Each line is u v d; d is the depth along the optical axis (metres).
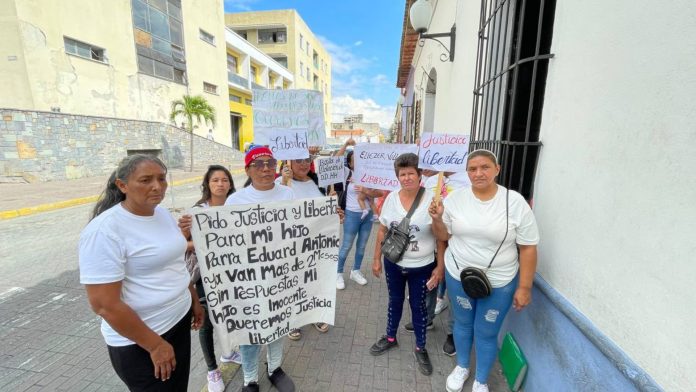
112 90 15.62
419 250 2.49
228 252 2.12
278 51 40.22
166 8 18.80
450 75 5.43
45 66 12.77
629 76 1.44
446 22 5.93
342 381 2.54
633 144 1.41
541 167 2.24
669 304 1.23
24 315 3.50
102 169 14.33
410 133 12.91
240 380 2.58
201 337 2.34
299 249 2.32
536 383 2.21
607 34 1.60
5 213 7.80
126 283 1.52
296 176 3.37
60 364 2.75
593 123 1.69
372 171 3.64
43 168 12.35
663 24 1.27
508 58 2.75
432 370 2.65
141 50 17.23
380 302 3.70
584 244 1.75
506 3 2.89
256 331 2.27
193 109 18.02
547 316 2.10
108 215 1.46
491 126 3.16
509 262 2.10
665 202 1.25
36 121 12.06
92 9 14.57
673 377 1.22
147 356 1.62
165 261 1.61
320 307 2.50
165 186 1.58
